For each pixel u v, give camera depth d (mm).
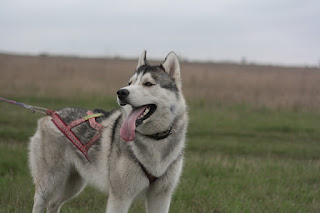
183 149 4320
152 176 4094
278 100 15922
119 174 4051
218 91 17469
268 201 5465
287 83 20422
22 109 12914
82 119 4660
